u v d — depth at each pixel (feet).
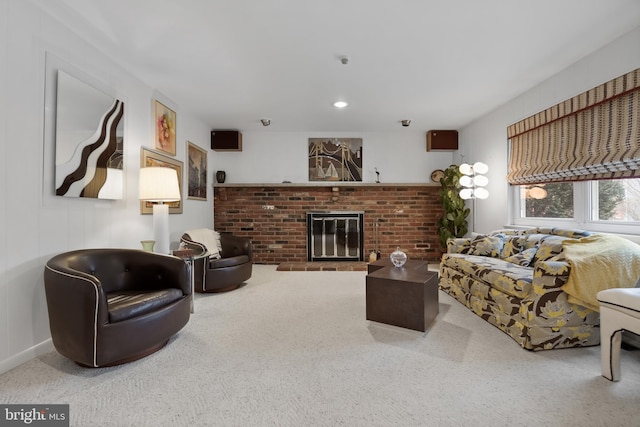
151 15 6.84
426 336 7.43
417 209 17.31
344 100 12.38
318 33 7.64
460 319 8.57
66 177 7.13
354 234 17.34
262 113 14.05
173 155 12.44
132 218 9.62
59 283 5.73
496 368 5.94
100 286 5.60
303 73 9.89
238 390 5.23
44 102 6.68
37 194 6.53
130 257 7.52
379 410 4.70
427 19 7.09
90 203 7.99
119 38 7.75
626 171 7.83
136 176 9.86
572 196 9.93
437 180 17.26
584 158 8.87
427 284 7.63
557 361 6.21
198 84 10.65
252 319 8.59
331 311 9.27
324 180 17.40
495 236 11.11
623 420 4.48
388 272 8.66
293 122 15.49
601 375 5.67
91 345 5.54
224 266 11.22
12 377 5.64
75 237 7.50
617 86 7.80
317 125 16.05
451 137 16.76
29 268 6.36
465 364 6.09
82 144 7.59
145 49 8.29
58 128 6.95
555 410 4.70
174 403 4.89
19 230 6.17
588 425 4.38
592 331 6.81
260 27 7.36
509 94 11.73
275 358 6.35
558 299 6.65
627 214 8.29
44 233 6.69
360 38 7.88
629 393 5.13
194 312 9.17
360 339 7.27
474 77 10.21
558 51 8.52
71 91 7.28
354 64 9.30
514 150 12.20
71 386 5.35
